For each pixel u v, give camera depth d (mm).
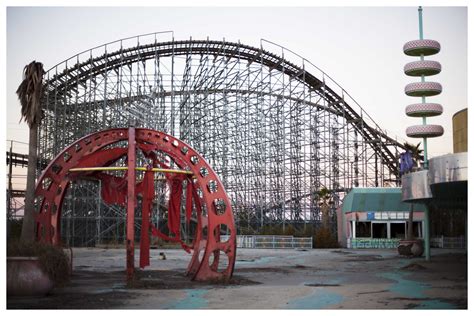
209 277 21922
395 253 44625
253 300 16953
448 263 31969
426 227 34062
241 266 30891
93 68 56938
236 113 55531
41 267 17125
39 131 55781
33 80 25672
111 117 55469
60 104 58938
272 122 55781
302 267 30234
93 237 57469
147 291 19000
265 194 56969
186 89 56844
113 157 24047
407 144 53500
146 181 22641
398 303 16234
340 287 20422
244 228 58031
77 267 29125
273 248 53406
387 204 54500
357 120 59906
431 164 22219
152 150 23641
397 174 64125
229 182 56969
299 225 61719
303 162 57719
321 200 59875
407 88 32406
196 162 22328
